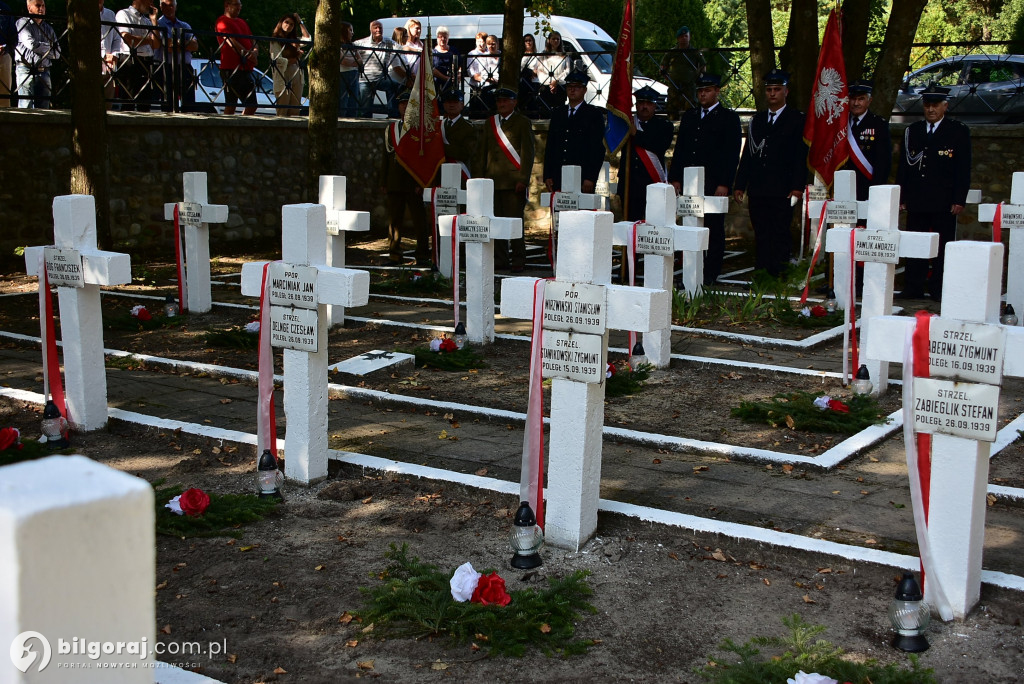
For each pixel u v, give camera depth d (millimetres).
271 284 5406
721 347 8781
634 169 12570
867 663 3602
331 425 6605
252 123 15461
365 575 4453
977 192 11016
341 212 9195
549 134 12602
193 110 15227
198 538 4836
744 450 5902
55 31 14094
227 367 7973
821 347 8758
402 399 7062
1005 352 3787
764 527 4863
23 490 1611
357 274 5145
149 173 14430
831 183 11148
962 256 3916
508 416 6641
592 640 3891
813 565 4484
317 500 5316
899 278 12430
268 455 5242
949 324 3904
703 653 3799
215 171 15234
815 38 13812
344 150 16844
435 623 3936
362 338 9172
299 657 3762
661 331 7930
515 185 12562
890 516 4988
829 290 10641
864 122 11133
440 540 4832
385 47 17547
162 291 11570
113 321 9523
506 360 8367
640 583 4395
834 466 5703
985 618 4062
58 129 13562
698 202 10289
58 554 1591
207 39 19219
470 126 13391
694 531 4750
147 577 1710
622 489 5410
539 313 4652
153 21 14688
